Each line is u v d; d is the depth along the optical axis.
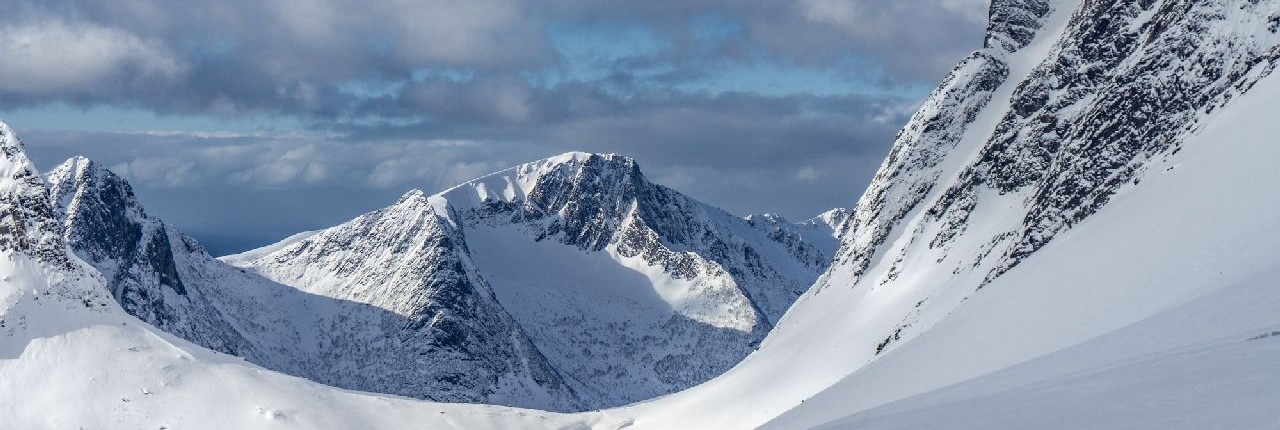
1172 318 56.31
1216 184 113.50
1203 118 154.38
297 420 188.38
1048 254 150.75
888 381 124.38
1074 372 42.03
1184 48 171.25
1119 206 146.75
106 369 184.00
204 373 192.00
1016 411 33.00
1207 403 27.00
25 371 179.88
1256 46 158.00
